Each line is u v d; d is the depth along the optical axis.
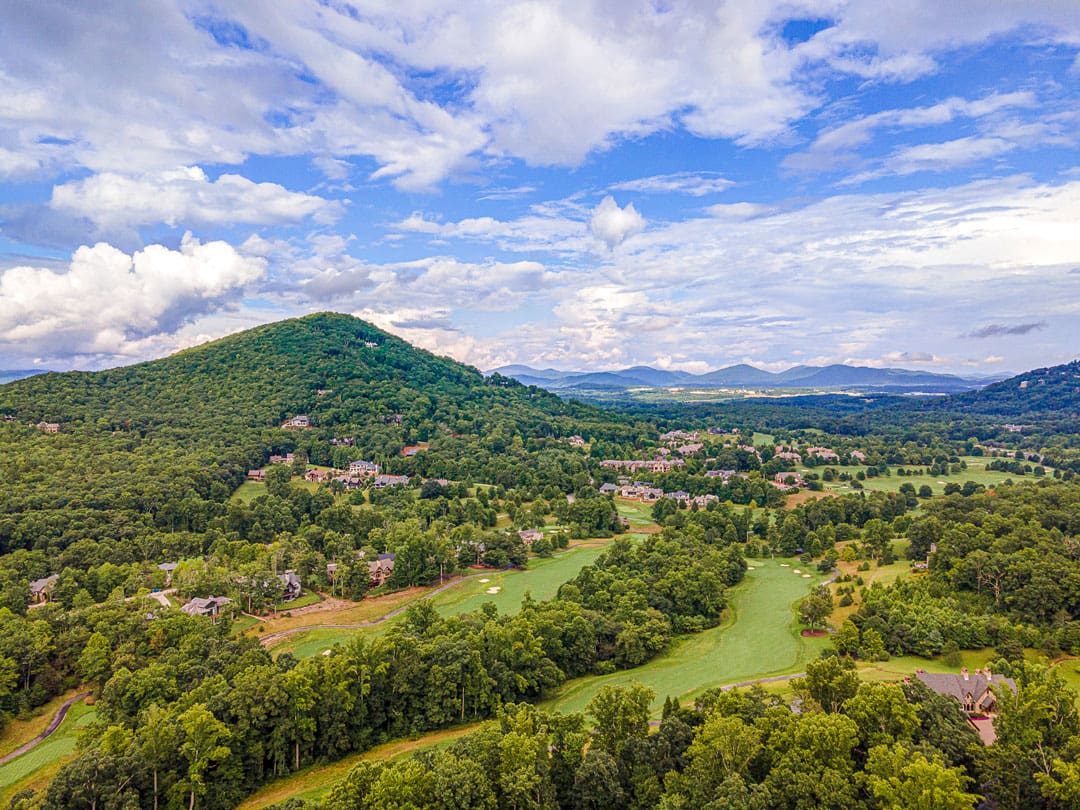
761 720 71.69
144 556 159.38
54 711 100.12
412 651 98.69
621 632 118.94
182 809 74.19
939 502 188.62
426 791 66.94
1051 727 67.88
